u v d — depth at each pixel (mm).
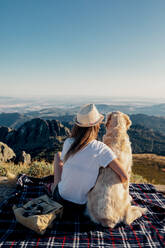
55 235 1357
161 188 2496
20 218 1382
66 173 1501
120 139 1533
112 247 1277
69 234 1372
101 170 1430
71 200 1532
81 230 1417
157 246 1306
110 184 1391
